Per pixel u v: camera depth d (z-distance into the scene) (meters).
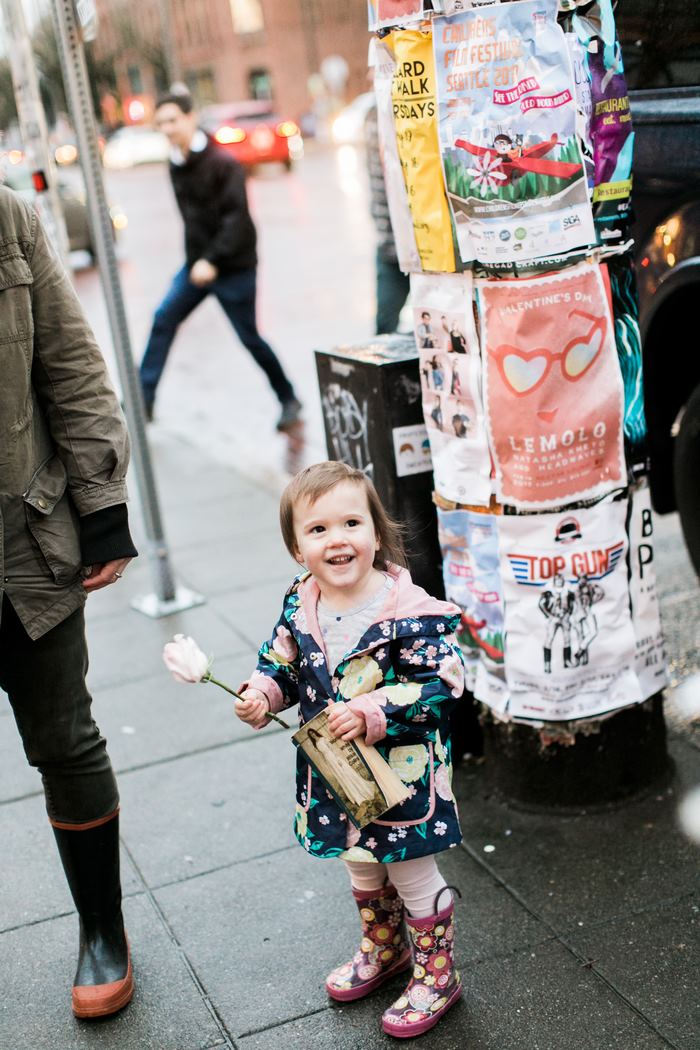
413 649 2.39
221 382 9.26
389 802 2.31
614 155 2.83
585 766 3.26
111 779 2.71
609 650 3.13
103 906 2.74
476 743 3.58
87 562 2.52
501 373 2.92
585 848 3.14
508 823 3.28
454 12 2.74
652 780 3.36
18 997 2.77
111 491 2.52
